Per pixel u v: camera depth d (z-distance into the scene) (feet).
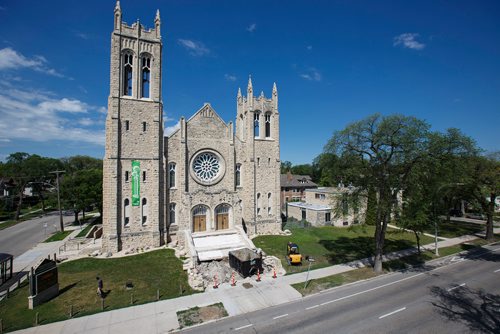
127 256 111.04
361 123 91.56
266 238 142.61
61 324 60.59
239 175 152.46
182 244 123.24
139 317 63.72
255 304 70.28
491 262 104.73
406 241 137.08
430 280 86.28
